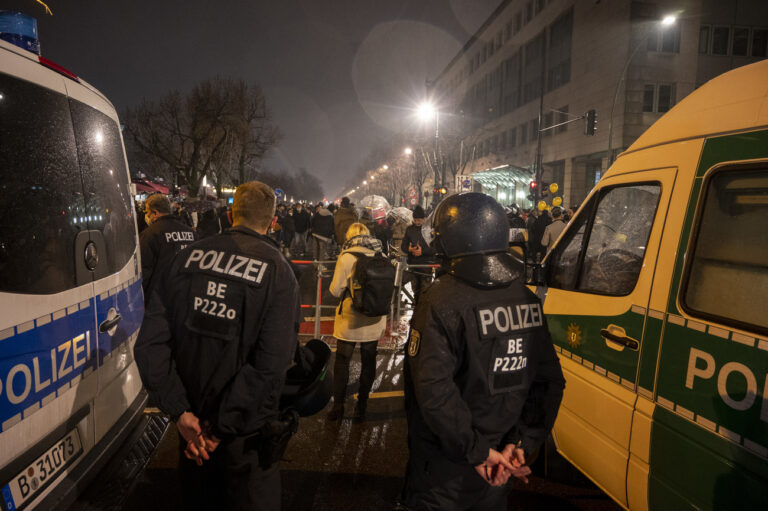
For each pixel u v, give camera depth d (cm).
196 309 196
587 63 3544
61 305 213
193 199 2333
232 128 3672
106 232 259
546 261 325
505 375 168
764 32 3066
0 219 187
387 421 428
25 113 205
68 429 218
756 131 191
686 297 207
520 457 169
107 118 274
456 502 175
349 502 310
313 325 749
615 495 245
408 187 7394
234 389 191
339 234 1178
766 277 176
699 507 190
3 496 178
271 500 207
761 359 170
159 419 302
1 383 177
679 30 3067
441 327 165
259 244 210
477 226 171
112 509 229
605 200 282
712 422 186
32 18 220
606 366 250
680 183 223
